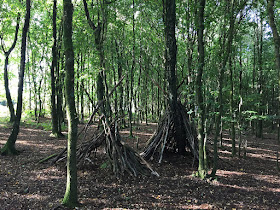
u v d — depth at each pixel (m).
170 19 7.45
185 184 5.29
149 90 20.48
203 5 5.59
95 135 6.75
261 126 14.66
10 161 6.58
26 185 4.89
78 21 9.97
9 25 13.09
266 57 10.54
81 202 4.15
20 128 13.02
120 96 13.13
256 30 11.59
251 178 5.91
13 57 17.55
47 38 14.40
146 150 7.40
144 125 18.11
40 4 12.23
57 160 6.52
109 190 4.84
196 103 5.74
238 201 4.43
